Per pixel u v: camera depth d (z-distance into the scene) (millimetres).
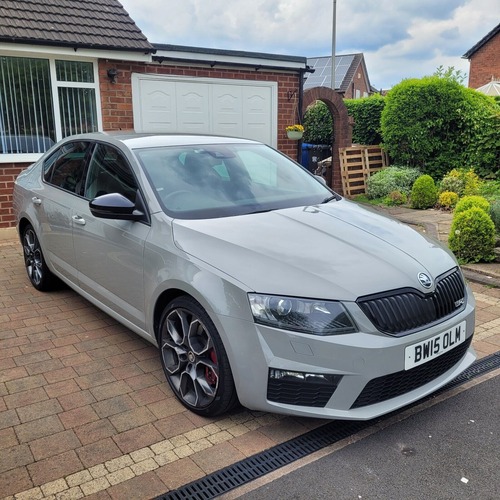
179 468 2641
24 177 5594
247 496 2443
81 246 4184
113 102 8586
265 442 2857
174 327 3203
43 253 5023
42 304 5016
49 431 2949
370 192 11711
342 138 11953
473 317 3184
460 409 3174
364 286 2693
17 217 5531
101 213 3391
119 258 3641
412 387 2830
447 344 2918
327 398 2611
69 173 4621
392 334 2670
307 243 3031
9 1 8102
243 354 2682
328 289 2645
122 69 8539
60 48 7793
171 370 3273
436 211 10156
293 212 3566
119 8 8992
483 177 11344
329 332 2578
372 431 2953
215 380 2941
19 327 4453
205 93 9383
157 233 3303
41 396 3328
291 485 2516
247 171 4082
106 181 4020
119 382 3516
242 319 2676
